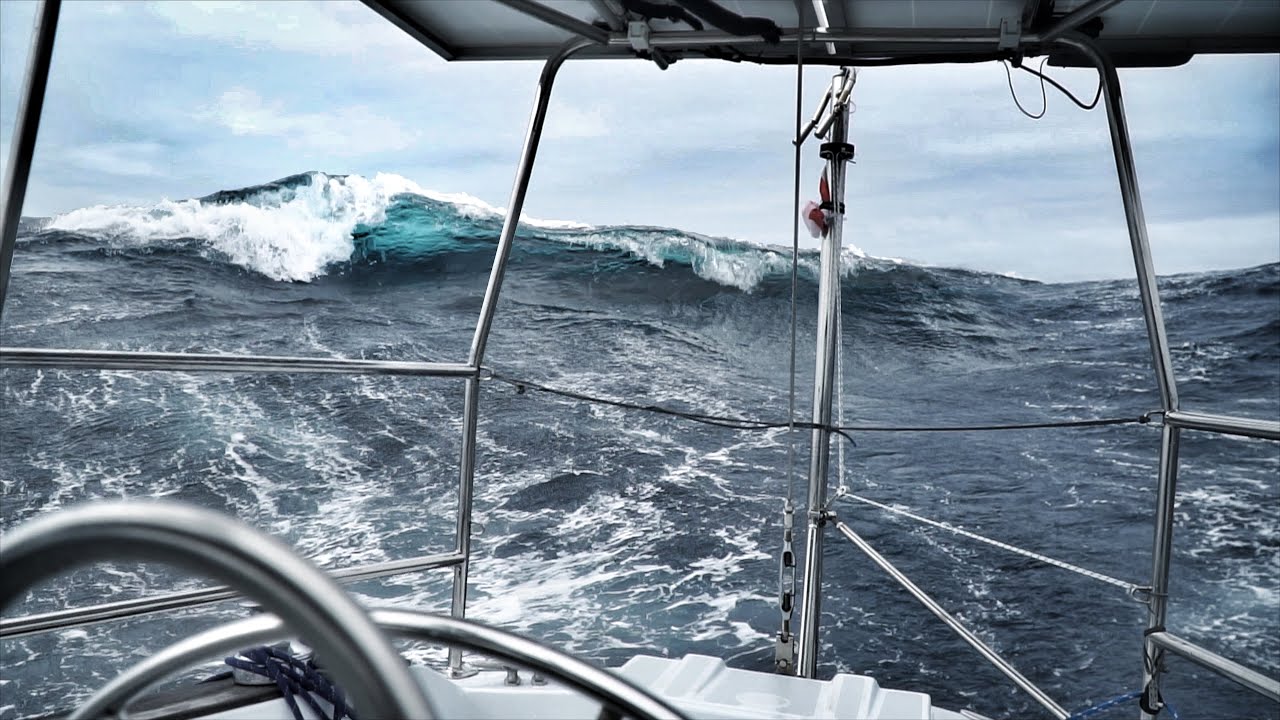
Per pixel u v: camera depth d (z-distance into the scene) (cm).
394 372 178
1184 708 774
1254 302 945
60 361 134
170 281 1035
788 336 1042
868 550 210
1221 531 862
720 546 956
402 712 46
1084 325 984
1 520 918
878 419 995
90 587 798
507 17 209
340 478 995
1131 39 205
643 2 192
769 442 988
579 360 1053
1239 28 197
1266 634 833
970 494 921
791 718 156
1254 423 152
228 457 979
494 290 196
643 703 65
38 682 782
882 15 197
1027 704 802
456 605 196
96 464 946
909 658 830
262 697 145
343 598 46
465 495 196
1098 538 883
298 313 1058
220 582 46
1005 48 204
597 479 999
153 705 140
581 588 953
